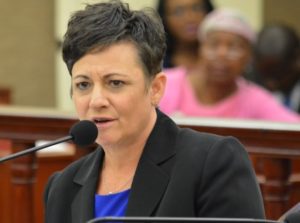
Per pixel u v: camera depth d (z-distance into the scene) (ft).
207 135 17.24
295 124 22.75
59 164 27.61
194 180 16.49
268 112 35.22
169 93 35.65
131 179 17.13
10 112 25.95
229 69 35.14
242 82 35.68
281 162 22.08
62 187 18.20
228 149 16.79
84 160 18.44
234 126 22.29
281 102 43.83
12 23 54.03
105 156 17.69
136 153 17.13
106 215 16.99
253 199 16.38
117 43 16.17
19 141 25.58
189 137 17.21
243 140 22.24
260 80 43.60
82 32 16.17
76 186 18.07
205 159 16.67
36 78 54.54
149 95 16.71
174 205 16.37
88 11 16.46
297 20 58.70
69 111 26.43
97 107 16.17
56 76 54.65
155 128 17.22
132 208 16.62
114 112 16.26
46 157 27.25
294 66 43.68
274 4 57.57
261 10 57.11
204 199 16.34
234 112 35.19
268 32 43.55
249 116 35.19
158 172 16.81
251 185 16.55
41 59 54.49
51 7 54.13
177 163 16.79
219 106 35.24
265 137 21.89
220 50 35.14
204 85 35.37
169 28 42.80
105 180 17.49
